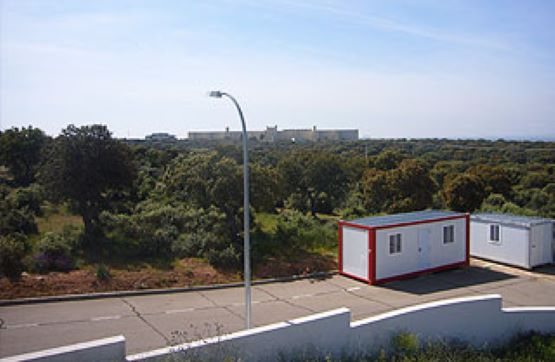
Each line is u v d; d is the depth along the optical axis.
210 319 12.18
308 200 31.52
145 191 26.16
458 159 53.69
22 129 33.28
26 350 9.77
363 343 9.49
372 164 36.78
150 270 15.96
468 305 10.95
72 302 13.17
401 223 16.70
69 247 16.47
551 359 10.12
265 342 8.41
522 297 14.84
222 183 18.56
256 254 18.09
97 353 7.10
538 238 18.31
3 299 12.72
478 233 19.73
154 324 11.62
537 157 50.72
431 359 8.91
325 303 13.93
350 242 16.89
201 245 17.92
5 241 14.59
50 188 18.52
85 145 18.58
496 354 10.43
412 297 14.68
